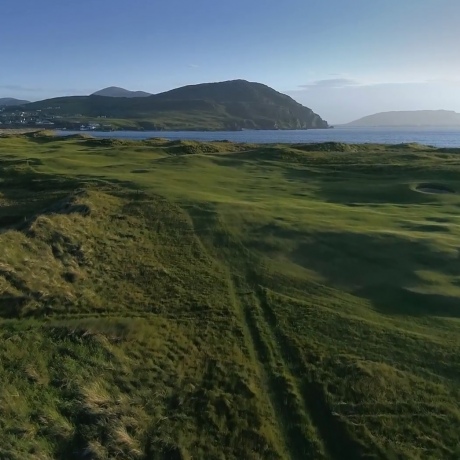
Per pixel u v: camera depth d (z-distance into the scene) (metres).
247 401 14.12
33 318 17.72
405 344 16.69
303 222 28.94
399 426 13.14
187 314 18.77
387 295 20.31
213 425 13.23
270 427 13.23
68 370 14.76
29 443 11.95
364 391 14.42
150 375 15.08
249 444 12.66
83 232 26.23
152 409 13.72
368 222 29.97
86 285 20.64
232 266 23.34
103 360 15.45
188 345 16.73
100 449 12.03
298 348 16.56
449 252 24.08
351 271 22.70
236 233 27.20
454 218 31.28
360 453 12.35
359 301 19.88
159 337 17.06
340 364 15.63
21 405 13.11
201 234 27.17
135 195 34.41
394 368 15.46
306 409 13.87
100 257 23.58
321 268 23.09
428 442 12.62
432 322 18.11
